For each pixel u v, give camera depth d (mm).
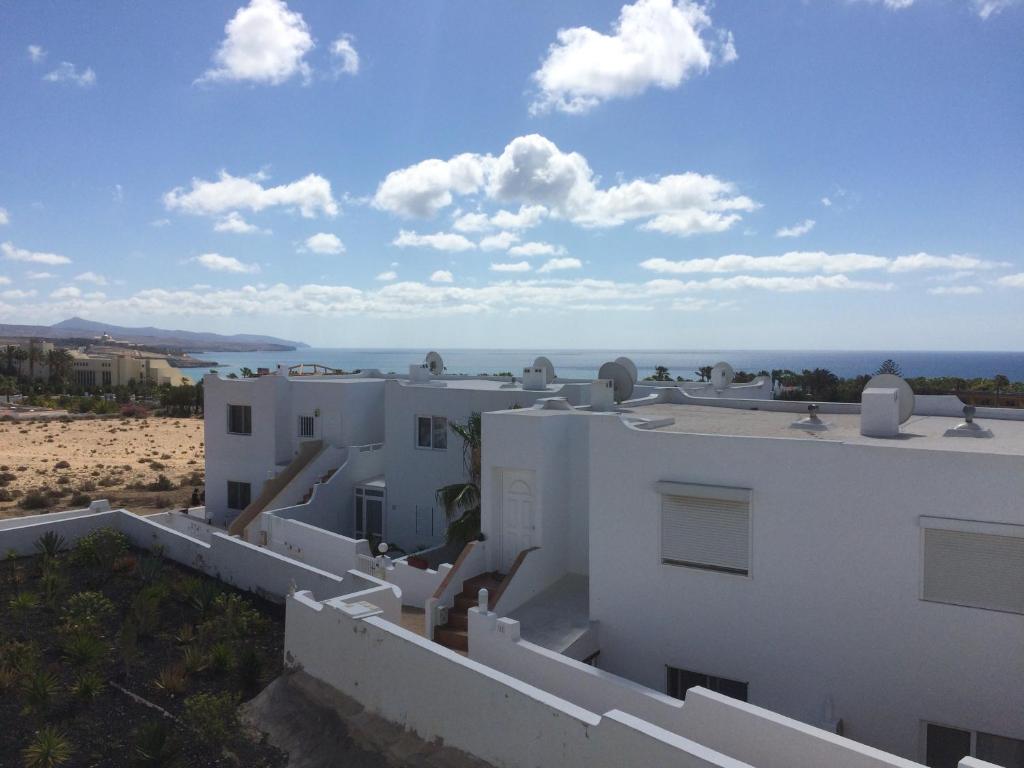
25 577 18328
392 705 11398
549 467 17172
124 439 70625
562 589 17031
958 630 11758
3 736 11055
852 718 12547
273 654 14438
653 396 23047
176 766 10461
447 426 26484
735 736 9766
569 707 9266
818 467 12688
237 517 30281
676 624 14047
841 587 12586
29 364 150500
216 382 33562
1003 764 11578
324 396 31469
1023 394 34062
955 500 11695
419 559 21016
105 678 13047
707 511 13688
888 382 17125
